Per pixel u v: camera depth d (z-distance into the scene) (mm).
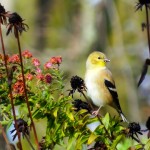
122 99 31297
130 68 32156
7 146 8289
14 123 8547
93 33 32750
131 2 34781
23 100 9109
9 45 27266
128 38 34750
